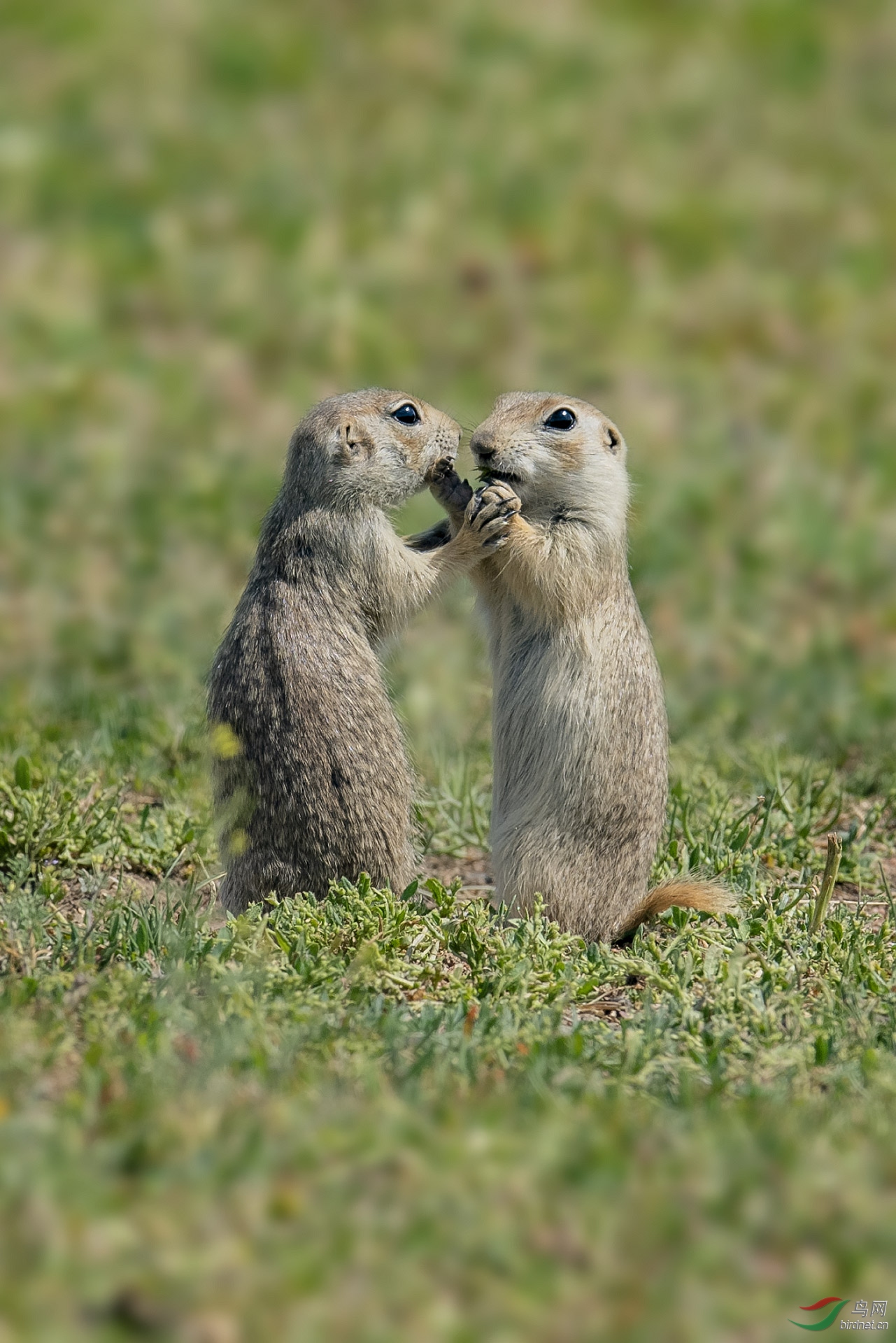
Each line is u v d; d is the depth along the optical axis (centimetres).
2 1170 669
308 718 1041
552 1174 699
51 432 2023
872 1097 797
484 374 2250
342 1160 697
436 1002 911
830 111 3075
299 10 3353
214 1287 623
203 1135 710
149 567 1736
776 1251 673
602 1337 619
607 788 1076
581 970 965
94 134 2800
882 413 2209
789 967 958
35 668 1538
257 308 2373
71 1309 611
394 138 2891
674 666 1616
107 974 878
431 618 1670
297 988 885
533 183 2770
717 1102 785
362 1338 607
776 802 1266
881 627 1700
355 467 1094
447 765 1361
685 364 2322
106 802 1202
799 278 2556
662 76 3184
